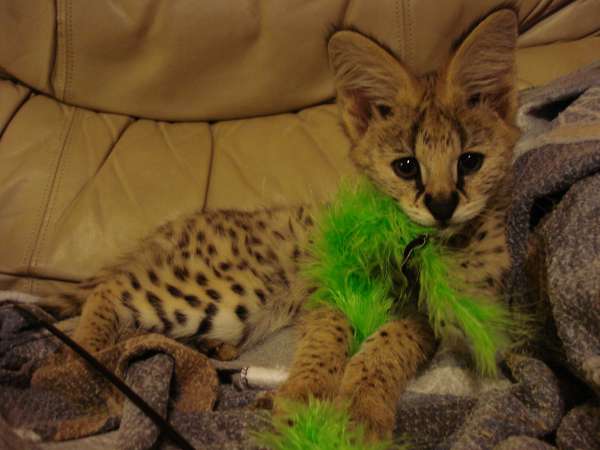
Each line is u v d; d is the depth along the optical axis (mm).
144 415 390
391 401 428
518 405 393
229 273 548
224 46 653
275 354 542
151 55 651
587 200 411
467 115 468
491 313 435
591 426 368
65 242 606
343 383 439
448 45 673
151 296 535
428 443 397
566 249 395
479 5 665
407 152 466
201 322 542
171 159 652
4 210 608
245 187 646
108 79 659
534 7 693
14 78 663
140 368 439
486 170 465
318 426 374
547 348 445
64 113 659
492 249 469
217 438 400
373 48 475
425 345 471
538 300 448
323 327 495
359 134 504
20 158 624
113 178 633
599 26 710
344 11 656
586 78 535
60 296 574
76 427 414
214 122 701
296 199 639
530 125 533
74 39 639
